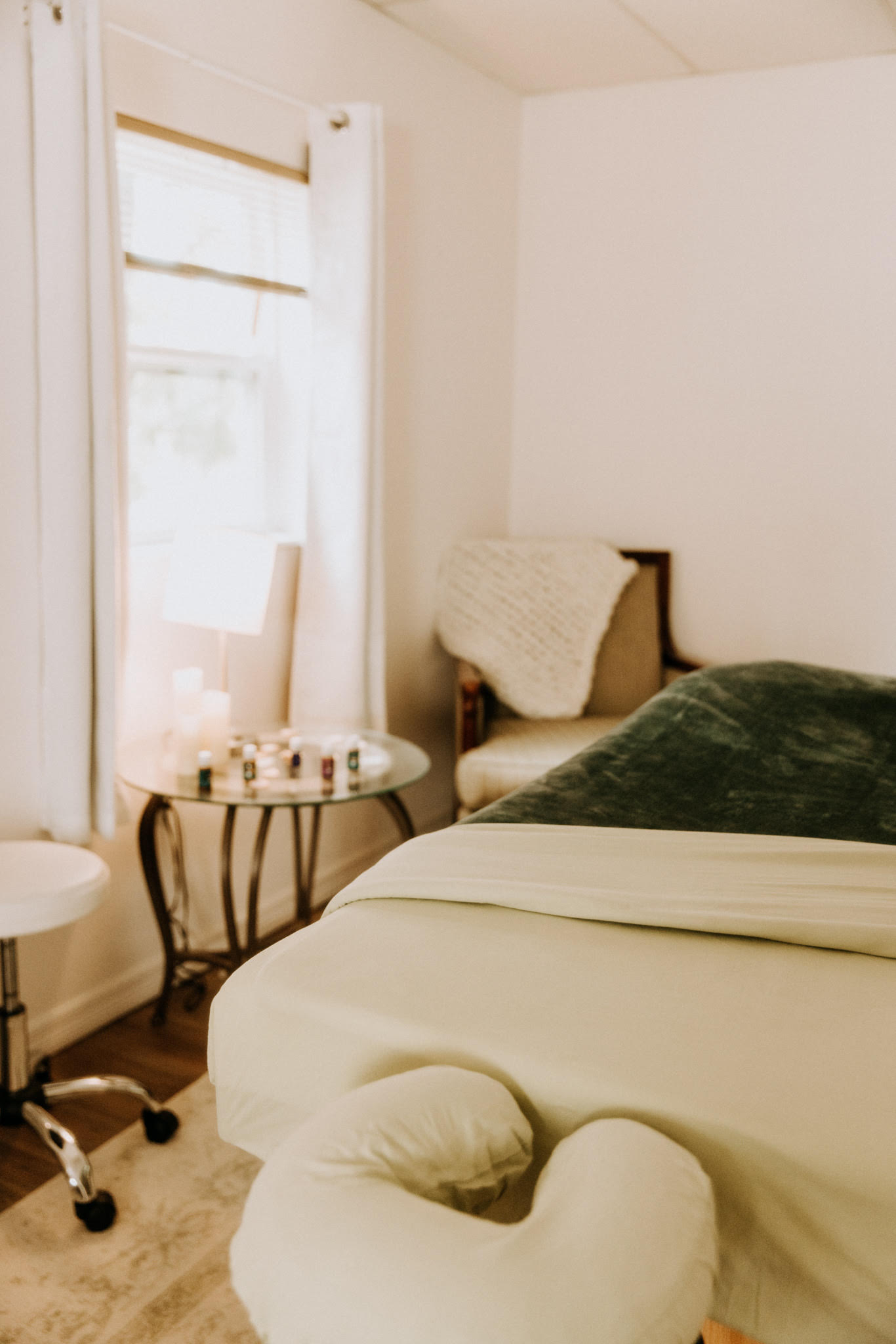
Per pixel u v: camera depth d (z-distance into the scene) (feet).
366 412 8.77
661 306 11.16
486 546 10.65
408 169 9.78
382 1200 3.10
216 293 8.59
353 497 8.86
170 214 7.86
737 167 10.59
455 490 11.19
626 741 7.11
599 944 4.44
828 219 10.32
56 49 6.09
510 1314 2.78
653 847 5.34
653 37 9.53
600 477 11.75
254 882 7.51
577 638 10.40
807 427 10.73
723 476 11.17
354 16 8.87
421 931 4.59
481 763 9.02
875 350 10.34
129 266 7.29
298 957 4.42
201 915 8.53
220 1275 5.22
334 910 5.05
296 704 9.11
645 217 11.08
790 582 11.05
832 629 10.95
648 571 11.01
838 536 10.77
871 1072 3.62
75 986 7.41
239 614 7.18
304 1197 3.14
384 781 6.97
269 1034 4.23
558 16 9.11
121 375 6.73
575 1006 4.01
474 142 10.70
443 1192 3.36
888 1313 3.22
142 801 7.80
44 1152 6.11
